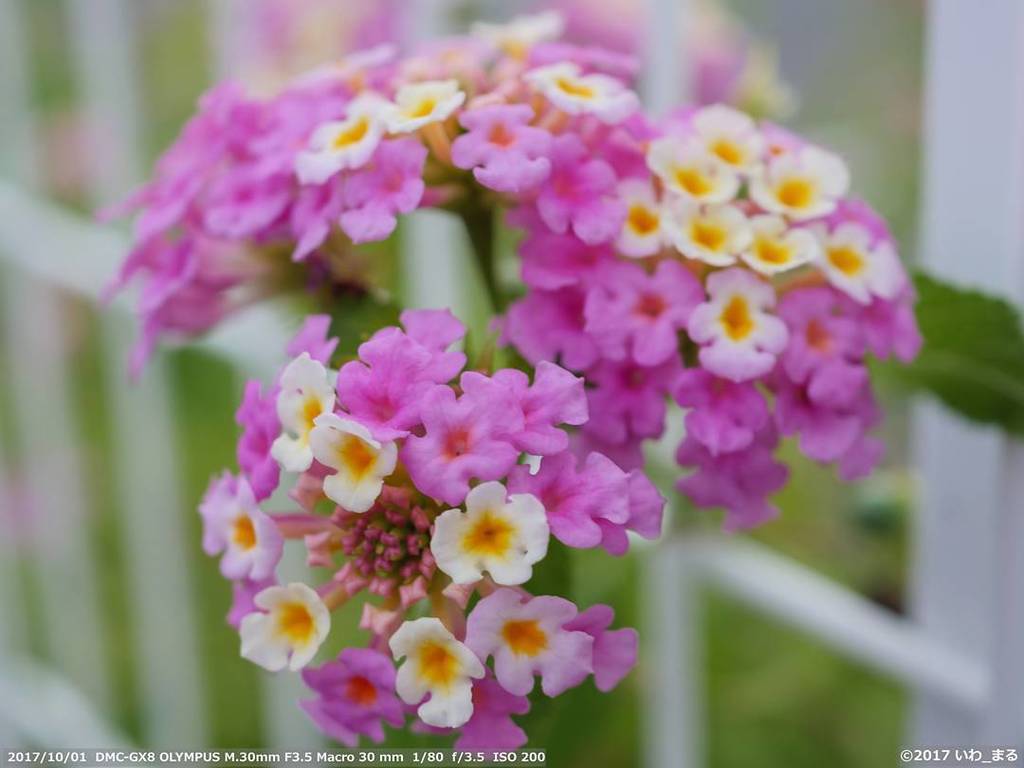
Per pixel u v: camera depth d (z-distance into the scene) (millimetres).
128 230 356
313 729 281
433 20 251
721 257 191
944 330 205
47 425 410
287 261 215
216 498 196
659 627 255
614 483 182
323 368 184
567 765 256
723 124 200
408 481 186
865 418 195
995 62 204
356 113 199
